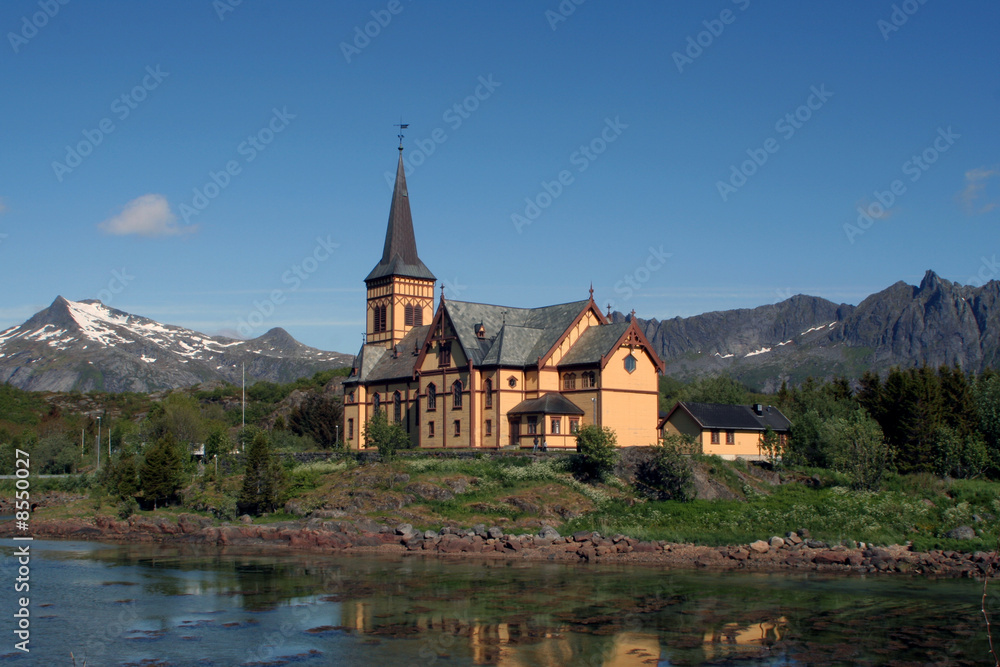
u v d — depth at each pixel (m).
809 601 51.84
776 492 86.25
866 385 125.38
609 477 86.31
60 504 108.06
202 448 125.12
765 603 51.25
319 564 66.19
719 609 49.62
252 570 63.56
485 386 100.62
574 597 52.97
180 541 82.44
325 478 94.38
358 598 52.84
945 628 45.47
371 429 97.31
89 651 41.75
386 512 81.31
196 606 51.03
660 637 43.81
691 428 95.62
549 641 43.06
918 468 98.94
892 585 57.03
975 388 117.12
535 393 98.69
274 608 50.38
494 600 52.09
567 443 96.00
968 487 89.88
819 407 114.44
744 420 98.69
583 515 79.06
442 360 105.88
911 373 115.44
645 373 99.56
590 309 104.06
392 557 69.88
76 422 180.88
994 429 105.12
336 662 39.81
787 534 73.12
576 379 98.06
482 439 100.31
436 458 94.00
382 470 89.25
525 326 106.94
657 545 69.81
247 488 88.00
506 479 86.12
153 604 51.66
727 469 88.38
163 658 40.59
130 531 88.75
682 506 80.38
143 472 96.31
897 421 103.62
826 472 93.69
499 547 71.12
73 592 55.44
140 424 152.50
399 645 42.44
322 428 139.75
